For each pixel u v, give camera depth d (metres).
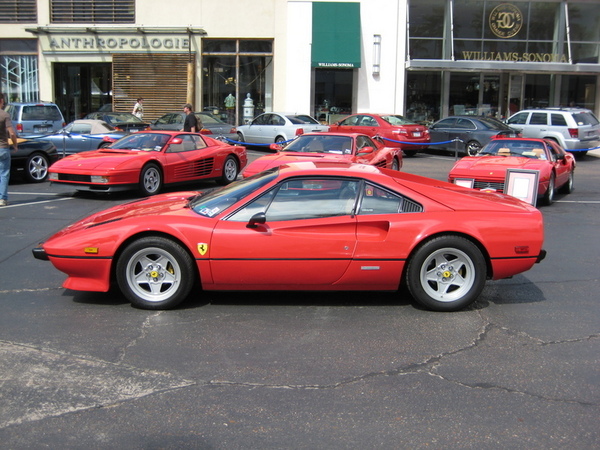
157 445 3.21
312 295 5.77
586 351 4.50
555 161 11.83
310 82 25.53
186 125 16.23
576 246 8.12
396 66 25.42
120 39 25.66
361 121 20.61
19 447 3.18
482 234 5.20
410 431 3.36
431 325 5.01
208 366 4.18
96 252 5.16
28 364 4.18
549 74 26.67
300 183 5.29
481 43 26.02
